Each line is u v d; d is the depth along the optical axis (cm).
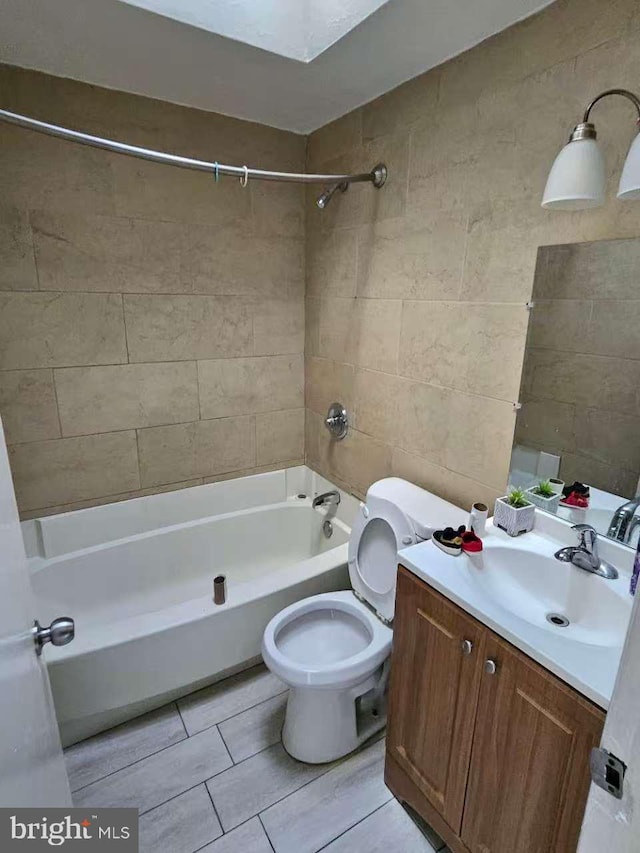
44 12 135
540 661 98
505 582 134
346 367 229
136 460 228
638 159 94
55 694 153
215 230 221
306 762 161
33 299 190
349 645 174
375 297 202
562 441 139
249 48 153
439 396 179
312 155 229
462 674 119
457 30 138
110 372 212
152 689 171
